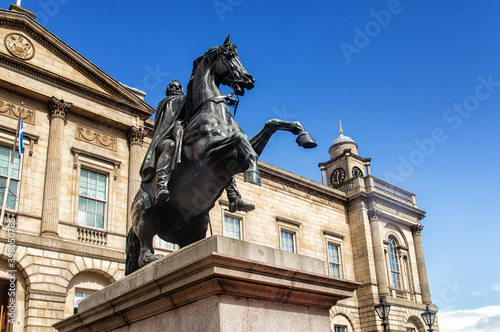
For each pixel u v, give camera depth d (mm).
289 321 3771
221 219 26891
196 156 4637
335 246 34219
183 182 4836
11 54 20531
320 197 34344
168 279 3678
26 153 19922
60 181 20203
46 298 18062
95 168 21906
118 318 4344
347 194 36375
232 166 4508
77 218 20453
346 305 32594
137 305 4066
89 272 20000
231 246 3627
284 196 31781
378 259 34188
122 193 22391
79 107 21828
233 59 5270
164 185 4664
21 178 19391
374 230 35062
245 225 28391
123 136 23516
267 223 29906
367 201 36000
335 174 40531
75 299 19344
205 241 3688
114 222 21547
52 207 19391
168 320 3801
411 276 36906
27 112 20531
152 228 4957
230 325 3363
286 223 31125
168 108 5398
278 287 3707
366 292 33250
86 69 22703
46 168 20141
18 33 21047
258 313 3580
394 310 33375
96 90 22438
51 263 18672
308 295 3947
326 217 34156
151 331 3949
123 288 4434
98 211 21484
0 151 19406
